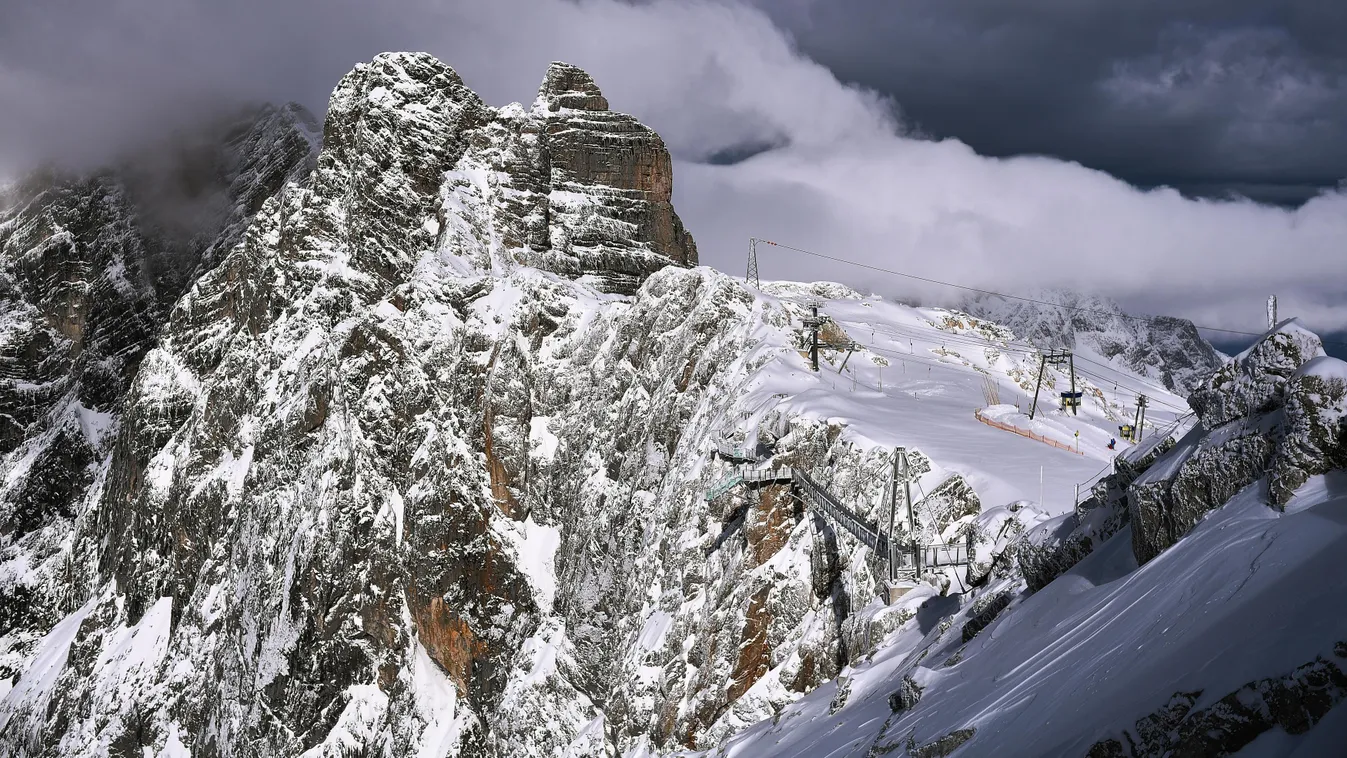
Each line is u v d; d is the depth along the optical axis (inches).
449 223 6663.4
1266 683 1124.5
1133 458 2177.7
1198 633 1311.5
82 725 7209.6
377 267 6781.5
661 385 5393.7
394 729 5669.3
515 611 5634.8
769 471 4065.0
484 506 5807.1
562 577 5462.6
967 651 2162.9
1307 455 1456.7
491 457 5895.7
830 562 3754.9
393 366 6200.8
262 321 7357.3
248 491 6761.8
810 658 3649.1
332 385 6407.5
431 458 5969.5
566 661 5177.2
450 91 7111.2
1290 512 1438.2
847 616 3531.0
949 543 3272.6
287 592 6063.0
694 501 4552.2
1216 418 1769.2
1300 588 1226.0
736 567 4097.0
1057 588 2055.9
